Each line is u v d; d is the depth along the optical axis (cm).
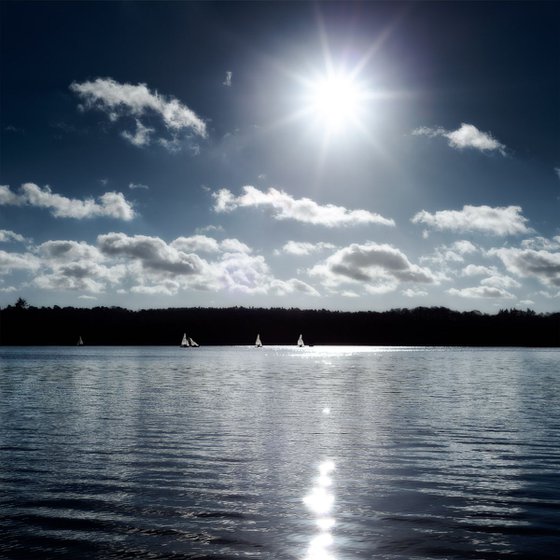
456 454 2666
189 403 4881
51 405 4738
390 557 1485
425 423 3647
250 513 1808
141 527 1684
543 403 4906
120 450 2742
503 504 1897
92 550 1523
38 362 14550
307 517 1773
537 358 17825
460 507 1867
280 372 10156
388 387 6706
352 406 4634
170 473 2291
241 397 5434
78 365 12900
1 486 2095
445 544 1563
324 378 8419
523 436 3148
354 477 2236
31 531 1650
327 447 2819
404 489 2073
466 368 11625
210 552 1515
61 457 2588
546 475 2270
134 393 5903
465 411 4288
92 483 2138
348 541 1588
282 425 3547
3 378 8431
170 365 13038
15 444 2902
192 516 1777
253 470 2344
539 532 1645
